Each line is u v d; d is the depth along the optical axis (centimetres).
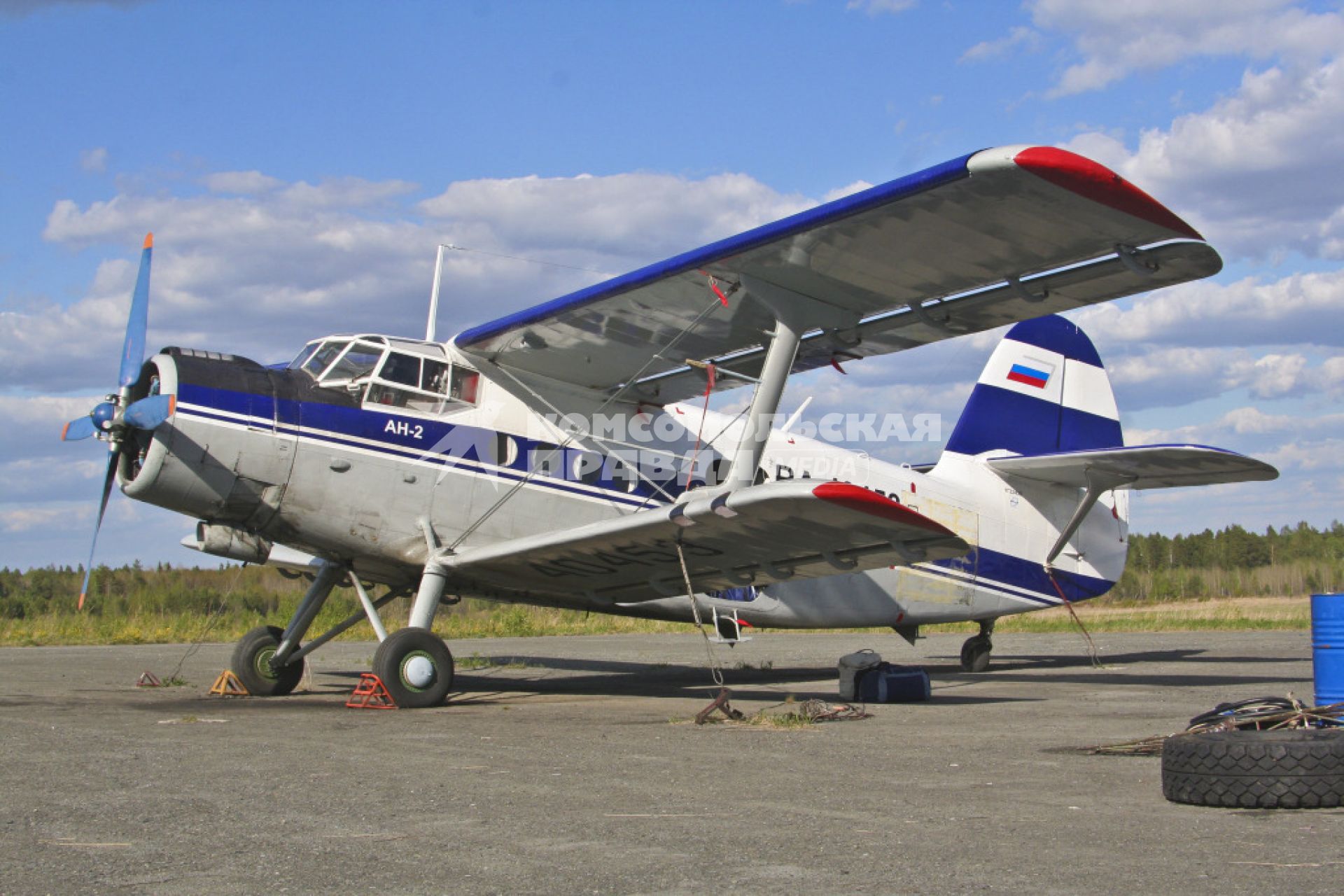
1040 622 2848
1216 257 759
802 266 848
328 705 895
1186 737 450
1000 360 1436
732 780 498
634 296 914
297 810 426
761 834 384
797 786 483
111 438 900
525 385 1051
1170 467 1238
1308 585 4109
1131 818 412
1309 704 746
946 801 448
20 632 2139
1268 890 308
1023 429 1438
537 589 1080
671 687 1116
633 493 1100
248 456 900
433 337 1070
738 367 1062
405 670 870
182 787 477
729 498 811
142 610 2619
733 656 1669
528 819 410
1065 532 1389
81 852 359
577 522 1059
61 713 809
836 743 639
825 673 1326
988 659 1412
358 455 945
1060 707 863
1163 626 2569
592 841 373
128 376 918
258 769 526
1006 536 1403
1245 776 426
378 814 418
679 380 1089
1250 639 2039
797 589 1266
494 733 684
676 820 409
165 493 888
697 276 875
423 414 986
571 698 967
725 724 740
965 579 1372
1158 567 6019
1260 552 5966
